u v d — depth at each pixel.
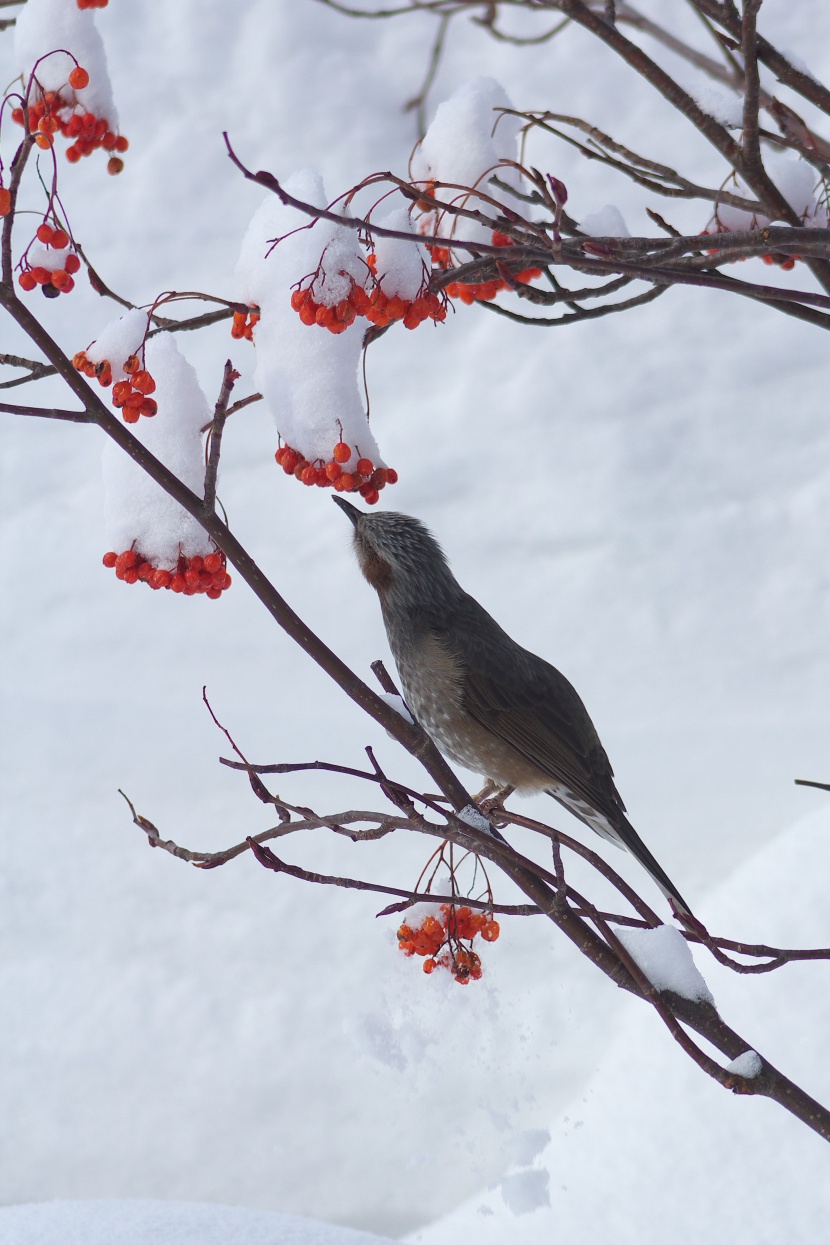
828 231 4.14
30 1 4.90
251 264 4.68
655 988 4.13
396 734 4.21
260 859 4.12
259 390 4.72
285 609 4.04
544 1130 4.89
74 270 4.38
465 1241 8.22
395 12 7.88
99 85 4.94
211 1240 5.66
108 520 4.82
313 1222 6.02
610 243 4.53
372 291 4.38
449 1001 5.14
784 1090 4.12
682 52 6.33
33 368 3.86
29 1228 5.85
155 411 4.49
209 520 3.94
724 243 4.18
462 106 5.30
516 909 4.21
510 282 4.57
